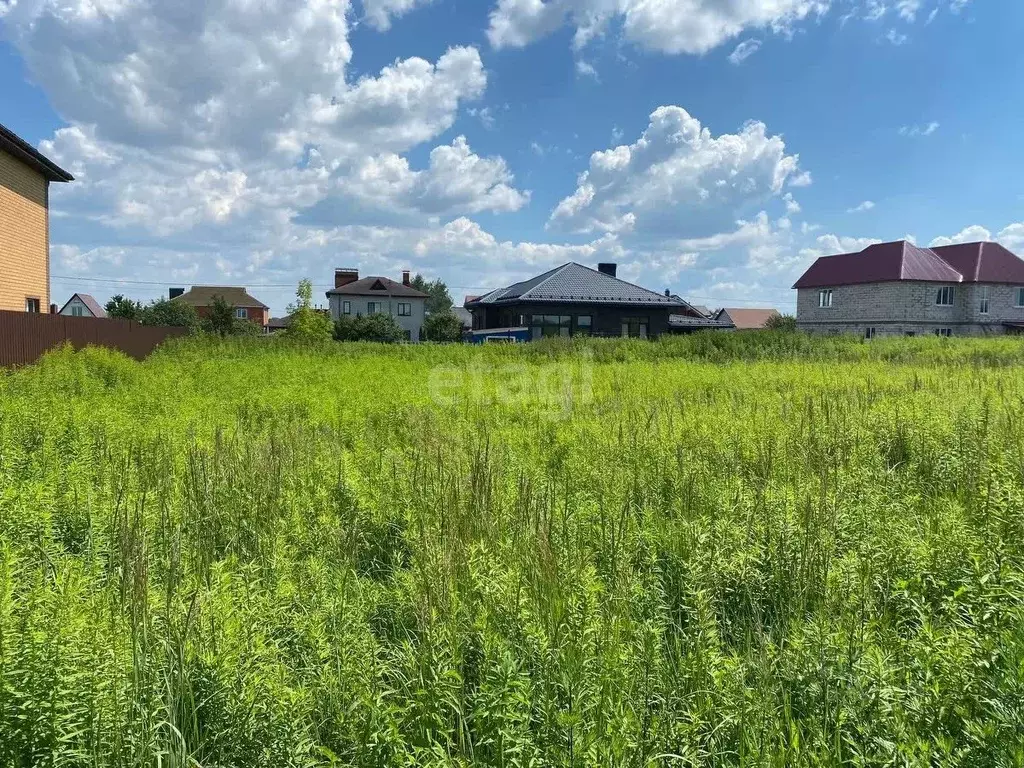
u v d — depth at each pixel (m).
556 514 3.84
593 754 1.84
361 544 3.70
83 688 1.85
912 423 6.27
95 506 3.60
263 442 5.49
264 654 2.17
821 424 6.27
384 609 2.94
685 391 10.47
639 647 2.43
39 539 3.15
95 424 5.83
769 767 1.92
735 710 2.11
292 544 3.45
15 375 10.12
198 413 7.15
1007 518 3.45
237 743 1.96
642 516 3.94
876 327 40.16
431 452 5.02
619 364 18.12
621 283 42.03
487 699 2.02
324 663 2.29
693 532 3.36
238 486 4.25
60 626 1.99
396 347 23.80
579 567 2.95
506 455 5.29
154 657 2.12
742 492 4.02
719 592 2.97
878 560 3.10
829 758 1.94
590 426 6.51
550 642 2.32
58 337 14.90
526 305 39.06
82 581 2.41
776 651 2.46
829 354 20.44
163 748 1.89
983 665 2.16
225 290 72.12
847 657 2.29
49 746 1.76
